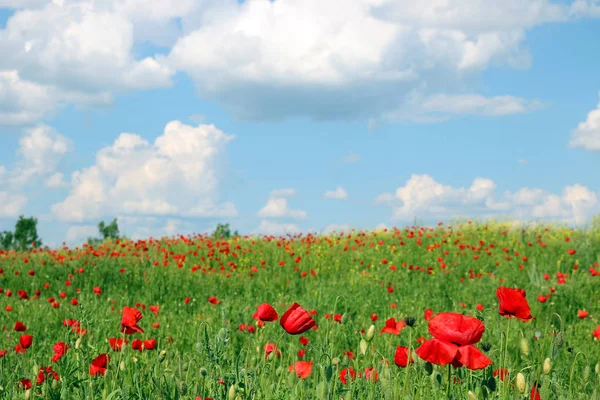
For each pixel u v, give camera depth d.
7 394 3.33
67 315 7.46
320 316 8.13
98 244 18.06
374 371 2.87
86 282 12.06
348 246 17.61
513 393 2.62
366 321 7.22
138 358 4.25
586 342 6.44
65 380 3.26
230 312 7.10
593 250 14.98
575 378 4.28
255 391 2.98
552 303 8.34
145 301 10.18
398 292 10.81
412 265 13.64
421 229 19.22
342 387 2.83
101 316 7.09
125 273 12.70
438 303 9.55
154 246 17.70
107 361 3.30
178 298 10.88
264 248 17.17
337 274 14.25
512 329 6.00
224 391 2.98
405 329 6.30
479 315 3.78
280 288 12.12
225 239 19.75
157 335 6.41
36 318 7.59
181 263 13.23
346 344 5.70
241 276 12.94
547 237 17.84
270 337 5.55
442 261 13.84
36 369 3.30
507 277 11.74
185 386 2.94
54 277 12.76
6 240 21.97
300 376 2.88
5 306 8.86
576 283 9.42
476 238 18.34
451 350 2.02
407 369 2.57
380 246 17.23
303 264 14.81
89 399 3.07
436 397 2.78
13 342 5.85
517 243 16.73
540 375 2.87
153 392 3.16
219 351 3.15
